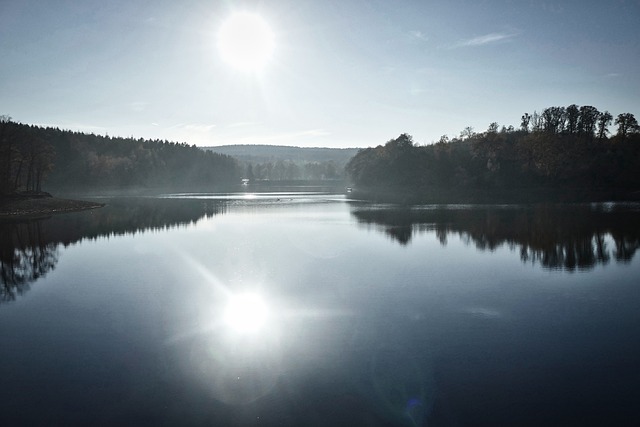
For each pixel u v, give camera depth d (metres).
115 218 77.06
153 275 34.31
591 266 35.41
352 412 15.31
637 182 109.81
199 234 55.84
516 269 34.75
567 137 126.31
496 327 22.66
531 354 19.44
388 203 101.25
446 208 85.38
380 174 155.75
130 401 16.16
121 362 19.28
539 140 120.38
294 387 17.00
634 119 121.94
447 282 31.17
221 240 50.72
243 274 34.25
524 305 26.06
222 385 17.25
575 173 114.88
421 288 29.80
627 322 23.09
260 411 15.45
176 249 45.25
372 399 16.02
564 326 22.67
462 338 21.31
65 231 60.03
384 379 17.44
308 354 19.84
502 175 123.56
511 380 17.19
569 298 27.27
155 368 18.72
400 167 149.12
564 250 41.78
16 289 30.88
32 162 104.69
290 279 32.53
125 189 186.88
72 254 43.31
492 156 126.06
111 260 40.19
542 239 47.66
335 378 17.66
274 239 50.75
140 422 14.90
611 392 16.23
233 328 23.09
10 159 95.19
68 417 15.18
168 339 21.78
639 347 19.98
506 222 61.66
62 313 25.72
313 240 49.66
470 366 18.41
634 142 118.00
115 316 25.09
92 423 14.85
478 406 15.46
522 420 14.63
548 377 17.39
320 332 22.38
